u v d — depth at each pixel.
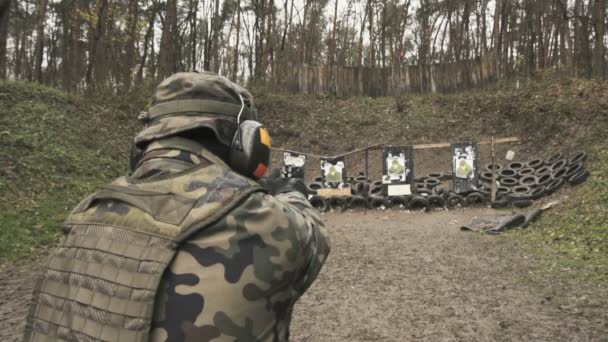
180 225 0.95
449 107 18.64
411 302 5.00
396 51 23.47
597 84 14.89
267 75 23.39
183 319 0.89
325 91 21.92
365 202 11.43
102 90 17.00
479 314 4.64
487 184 12.08
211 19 25.52
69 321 0.96
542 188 10.92
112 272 0.94
